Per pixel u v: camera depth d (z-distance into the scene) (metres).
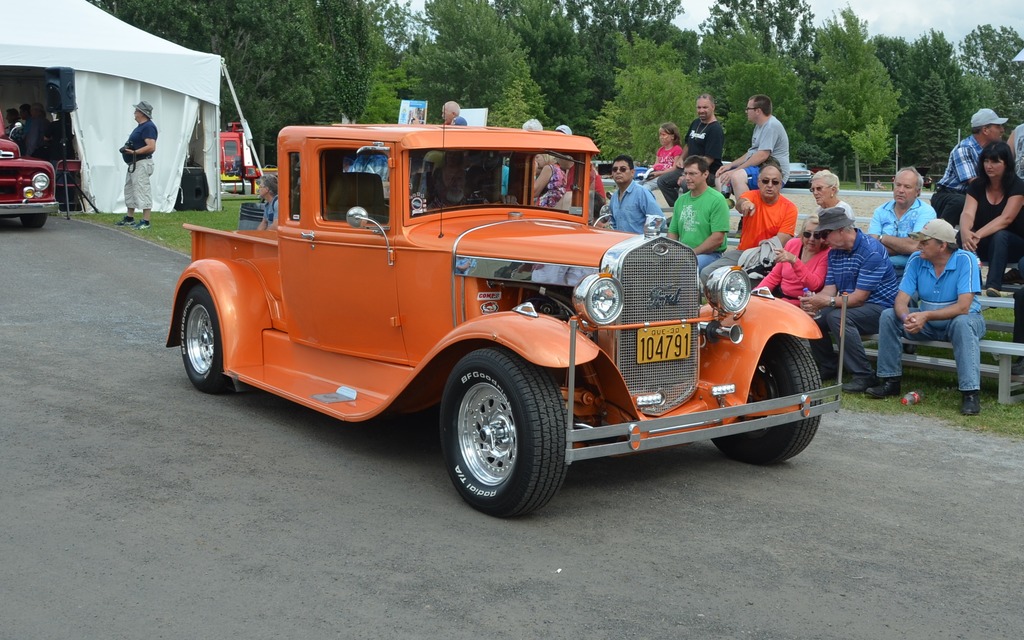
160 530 4.42
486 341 4.77
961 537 4.48
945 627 3.58
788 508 4.85
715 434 4.87
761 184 8.45
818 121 51.09
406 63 61.59
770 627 3.55
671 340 5.03
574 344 4.36
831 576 4.02
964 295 6.75
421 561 4.12
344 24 50.56
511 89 53.09
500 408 4.66
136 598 3.73
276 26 49.75
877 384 7.29
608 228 6.33
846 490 5.14
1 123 15.17
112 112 17.48
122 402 6.64
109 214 17.44
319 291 6.09
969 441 6.11
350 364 6.09
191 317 7.04
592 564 4.11
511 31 57.81
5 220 16.19
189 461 5.43
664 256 4.97
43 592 3.78
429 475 5.28
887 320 7.03
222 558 4.12
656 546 4.32
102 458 5.44
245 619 3.57
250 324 6.70
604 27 82.00
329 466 5.39
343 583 3.89
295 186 6.17
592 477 5.34
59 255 12.79
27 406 6.47
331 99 50.50
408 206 5.52
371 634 3.47
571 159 6.11
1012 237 7.96
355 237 5.75
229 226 16.08
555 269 4.93
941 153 62.00
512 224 5.64
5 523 4.47
